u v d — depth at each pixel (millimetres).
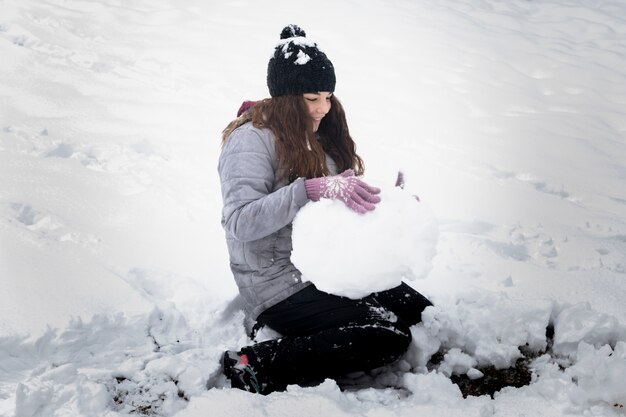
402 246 2006
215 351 2209
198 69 5258
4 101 4340
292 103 2189
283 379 2070
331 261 2006
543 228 3291
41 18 5992
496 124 4785
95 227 2957
